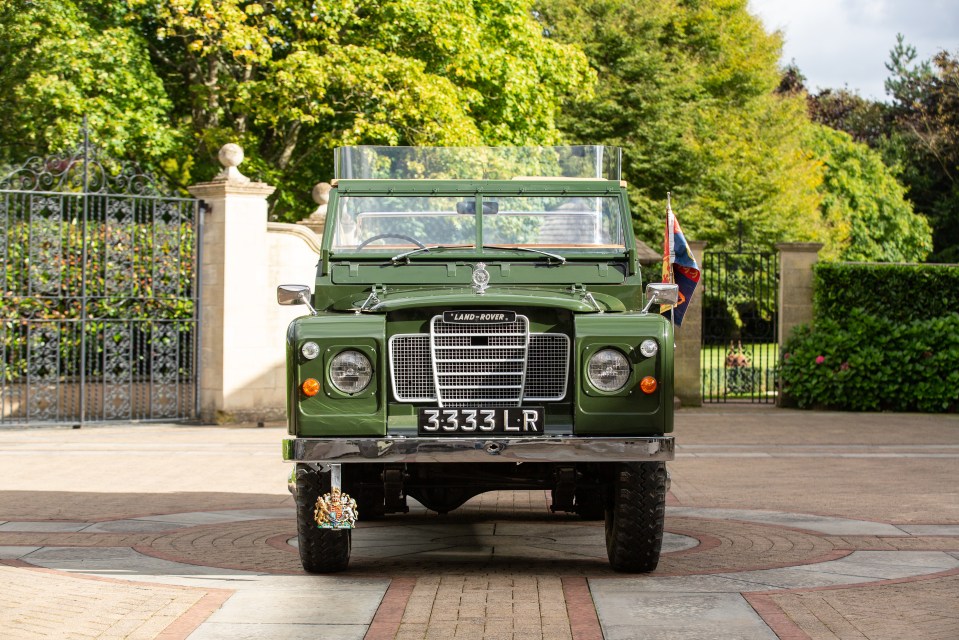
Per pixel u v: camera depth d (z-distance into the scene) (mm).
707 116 37781
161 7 20906
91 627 5637
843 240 45562
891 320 21219
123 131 20625
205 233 18109
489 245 8055
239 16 20344
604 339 6656
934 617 5902
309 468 6910
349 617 5902
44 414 17453
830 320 21422
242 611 6035
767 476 12367
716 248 37250
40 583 6672
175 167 23469
